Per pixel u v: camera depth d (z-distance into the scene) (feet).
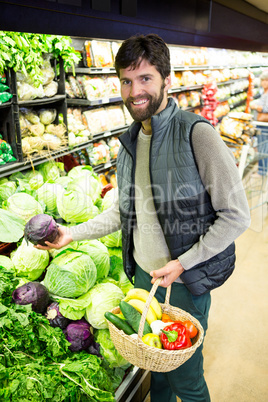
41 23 2.96
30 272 6.14
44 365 4.70
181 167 4.17
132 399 6.01
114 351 5.70
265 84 15.03
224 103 20.84
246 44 6.40
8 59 6.86
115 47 11.39
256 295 9.95
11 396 4.02
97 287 5.99
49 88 8.93
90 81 10.61
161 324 4.42
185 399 5.16
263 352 7.90
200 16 4.88
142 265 5.11
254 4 6.15
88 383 4.58
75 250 5.98
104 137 12.46
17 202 6.75
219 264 4.57
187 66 16.02
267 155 14.61
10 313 4.74
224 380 7.12
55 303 5.67
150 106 4.14
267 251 12.44
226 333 8.47
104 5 3.40
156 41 3.92
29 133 8.62
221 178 4.04
